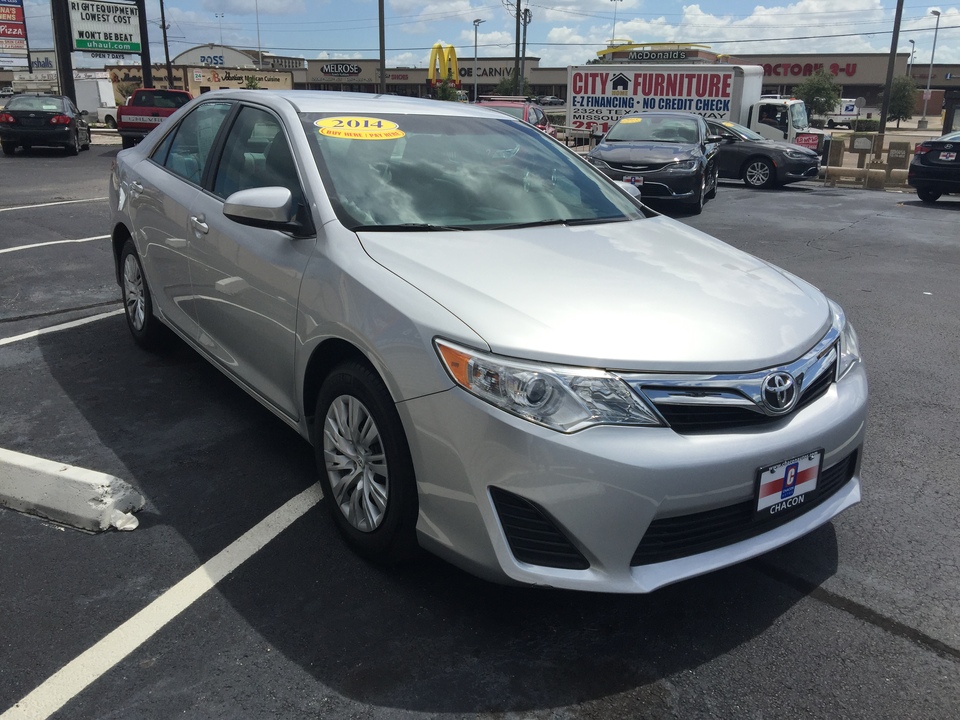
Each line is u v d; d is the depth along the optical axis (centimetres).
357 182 323
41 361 478
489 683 233
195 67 5481
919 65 7881
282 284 310
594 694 230
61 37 2569
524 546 235
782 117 2209
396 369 250
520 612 265
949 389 487
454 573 284
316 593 271
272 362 328
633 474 225
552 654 246
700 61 2336
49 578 274
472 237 306
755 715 225
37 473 315
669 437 231
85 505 304
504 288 262
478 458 233
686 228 377
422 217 318
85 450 367
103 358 486
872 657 249
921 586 286
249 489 338
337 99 383
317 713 220
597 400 229
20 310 578
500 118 421
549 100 7281
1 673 230
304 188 318
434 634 253
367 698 226
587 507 226
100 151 2070
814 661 247
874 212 1316
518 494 229
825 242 1002
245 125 381
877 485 362
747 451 238
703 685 235
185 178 413
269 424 402
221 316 367
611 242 323
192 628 252
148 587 271
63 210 1019
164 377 458
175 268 410
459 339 239
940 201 1514
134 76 5550
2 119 1841
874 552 307
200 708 220
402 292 261
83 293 625
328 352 296
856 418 273
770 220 1191
